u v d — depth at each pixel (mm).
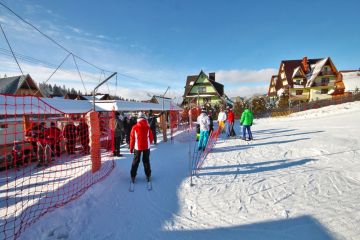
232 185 5230
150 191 4965
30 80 25531
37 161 8078
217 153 8750
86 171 6352
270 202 4281
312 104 33812
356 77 46031
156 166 7023
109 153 9164
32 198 4633
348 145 9109
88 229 3484
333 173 5805
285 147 9438
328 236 3146
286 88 44594
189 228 3498
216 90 42312
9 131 7879
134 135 5402
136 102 15047
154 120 11328
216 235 3289
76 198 4469
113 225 3609
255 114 36625
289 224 3494
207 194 4754
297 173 5922
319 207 3988
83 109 10117
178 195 4738
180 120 23391
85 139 9227
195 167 6773
